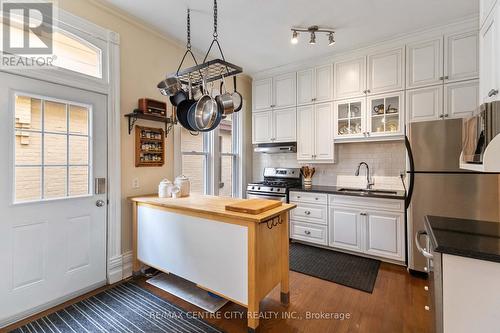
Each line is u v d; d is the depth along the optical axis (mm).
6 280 1860
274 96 4090
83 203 2295
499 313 1132
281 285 2182
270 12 2512
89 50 2350
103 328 1838
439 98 2795
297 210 3600
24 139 1946
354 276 2637
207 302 2188
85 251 2312
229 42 3170
